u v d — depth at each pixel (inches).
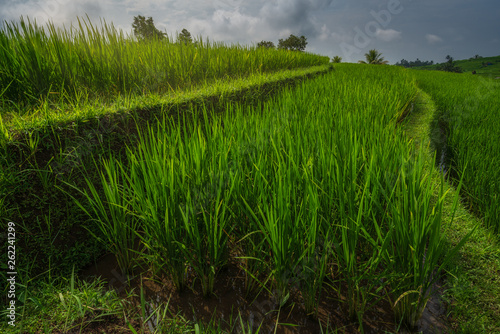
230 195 86.4
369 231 90.1
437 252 72.0
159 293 90.7
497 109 266.5
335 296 88.9
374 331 77.7
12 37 167.2
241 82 265.3
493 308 82.4
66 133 122.4
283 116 156.7
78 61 190.9
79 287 90.8
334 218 92.4
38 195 104.7
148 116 158.6
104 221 112.0
